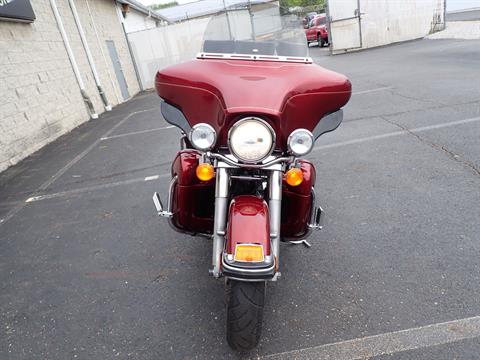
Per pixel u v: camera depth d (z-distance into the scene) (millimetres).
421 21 17453
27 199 4574
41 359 2119
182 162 2201
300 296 2430
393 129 5484
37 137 7094
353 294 2412
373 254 2791
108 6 13422
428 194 3555
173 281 2684
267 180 1977
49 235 3553
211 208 2348
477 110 5730
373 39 17266
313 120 2152
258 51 2600
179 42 16219
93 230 3545
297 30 2859
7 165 6055
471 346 1962
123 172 5133
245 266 1662
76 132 8352
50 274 2920
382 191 3717
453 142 4672
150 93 14961
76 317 2420
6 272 3016
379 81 9117
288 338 2115
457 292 2344
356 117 6375
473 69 8812
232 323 1792
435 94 7074
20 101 6723
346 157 4688
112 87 12289
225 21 2801
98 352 2129
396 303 2305
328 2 16609
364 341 2059
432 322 2139
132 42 15844
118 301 2529
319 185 4004
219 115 1921
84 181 4973
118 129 8164
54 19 8656
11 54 6691
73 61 9148
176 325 2271
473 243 2791
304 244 2791
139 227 3498
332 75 2230
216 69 2201
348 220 3271
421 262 2652
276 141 1844
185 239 3211
